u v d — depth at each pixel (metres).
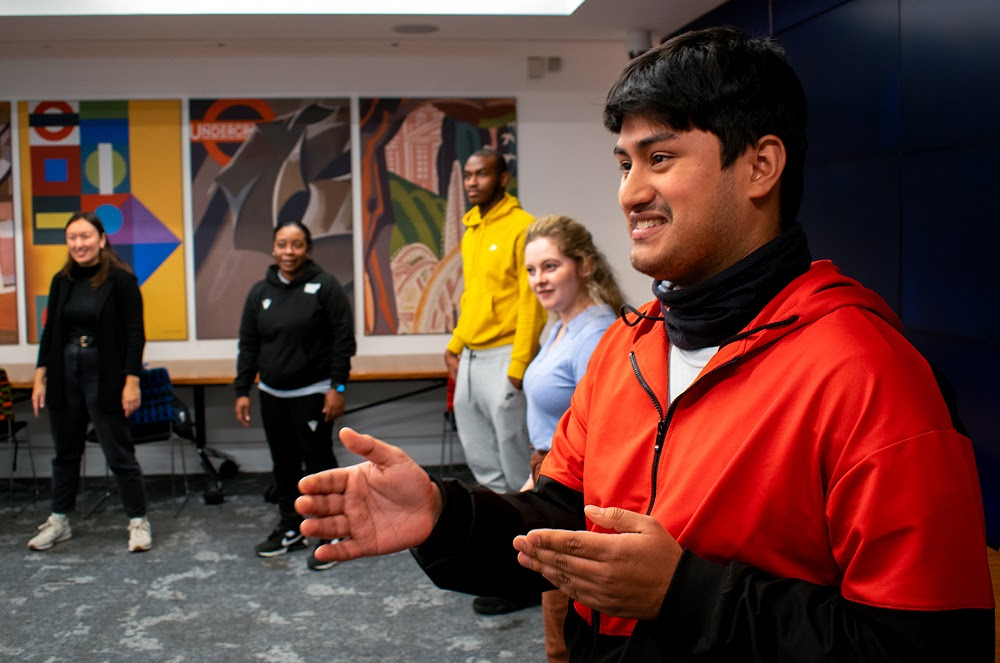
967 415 3.09
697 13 4.94
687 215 0.90
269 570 4.12
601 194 6.06
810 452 0.83
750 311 0.92
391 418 6.02
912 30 3.30
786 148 0.91
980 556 0.77
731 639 0.81
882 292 3.57
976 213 2.98
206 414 5.95
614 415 1.04
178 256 5.82
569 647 1.07
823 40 3.94
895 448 0.78
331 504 0.93
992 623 0.77
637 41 5.30
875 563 0.78
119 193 5.77
